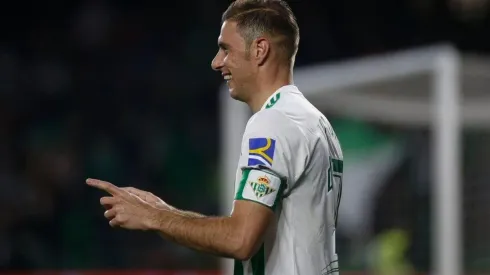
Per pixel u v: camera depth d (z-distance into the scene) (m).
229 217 7.04
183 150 32.06
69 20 34.34
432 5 34.09
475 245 19.95
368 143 20.66
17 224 29.06
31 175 30.17
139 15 34.38
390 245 20.27
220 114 32.31
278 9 7.66
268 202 7.04
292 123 7.29
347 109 20.33
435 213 18.98
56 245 29.23
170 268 27.92
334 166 7.80
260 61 7.59
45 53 33.69
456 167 18.44
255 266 7.35
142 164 31.61
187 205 31.34
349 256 20.47
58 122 32.31
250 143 7.19
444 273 18.33
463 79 19.06
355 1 34.09
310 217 7.36
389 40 34.28
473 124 20.31
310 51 33.22
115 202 7.22
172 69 33.50
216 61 7.80
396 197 20.56
